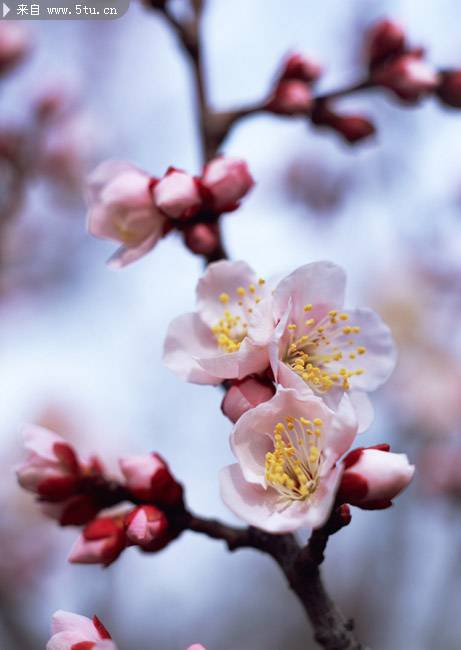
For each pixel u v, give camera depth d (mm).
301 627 663
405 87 450
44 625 592
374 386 377
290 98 437
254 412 360
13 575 614
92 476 395
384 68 453
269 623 664
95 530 387
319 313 376
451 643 581
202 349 381
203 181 400
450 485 625
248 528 385
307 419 361
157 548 385
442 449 650
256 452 362
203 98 437
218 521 388
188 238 401
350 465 355
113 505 396
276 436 361
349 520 358
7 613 553
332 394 375
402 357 718
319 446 358
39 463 395
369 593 616
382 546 625
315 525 348
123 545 387
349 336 378
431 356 714
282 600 672
